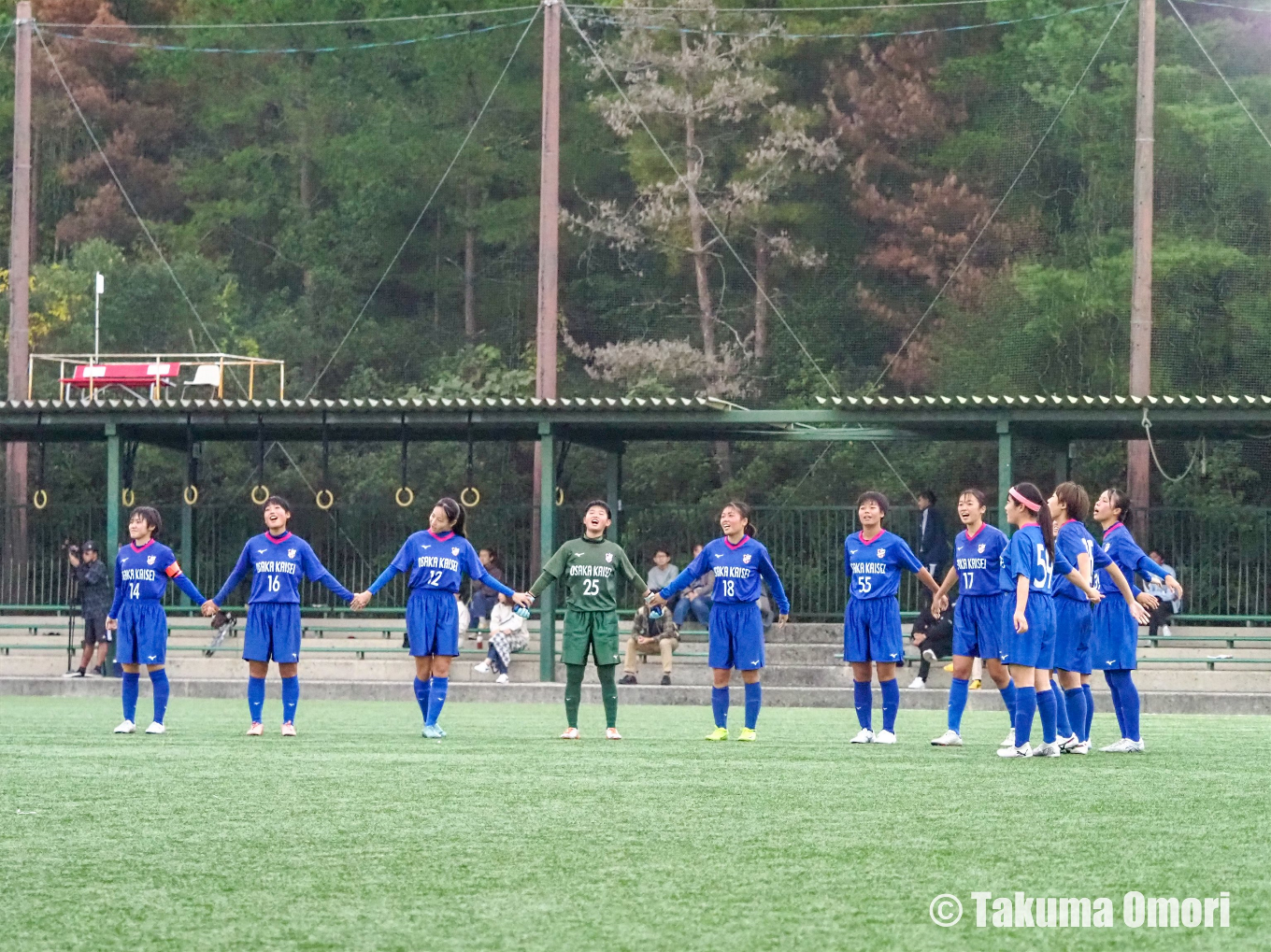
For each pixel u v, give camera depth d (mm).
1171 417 59500
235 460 119375
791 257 121250
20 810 24656
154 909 17125
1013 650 33281
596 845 21094
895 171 122000
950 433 66250
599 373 118625
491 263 134750
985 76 120625
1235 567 69438
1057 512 34312
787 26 124250
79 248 129250
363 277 134500
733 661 39312
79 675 67625
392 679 68188
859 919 16500
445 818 23656
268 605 40250
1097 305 107375
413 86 137625
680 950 15219
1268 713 55938
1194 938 15766
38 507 72562
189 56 139125
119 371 71500
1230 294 109375
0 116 136625
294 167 138625
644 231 125562
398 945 15430
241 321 130000
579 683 39656
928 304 119375
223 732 42000
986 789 27312
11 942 15641
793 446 117875
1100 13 115250
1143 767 31297
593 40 132250
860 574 38094
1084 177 116812
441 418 65438
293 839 21719
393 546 76062
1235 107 110250
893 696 38344
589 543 39656
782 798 26047
